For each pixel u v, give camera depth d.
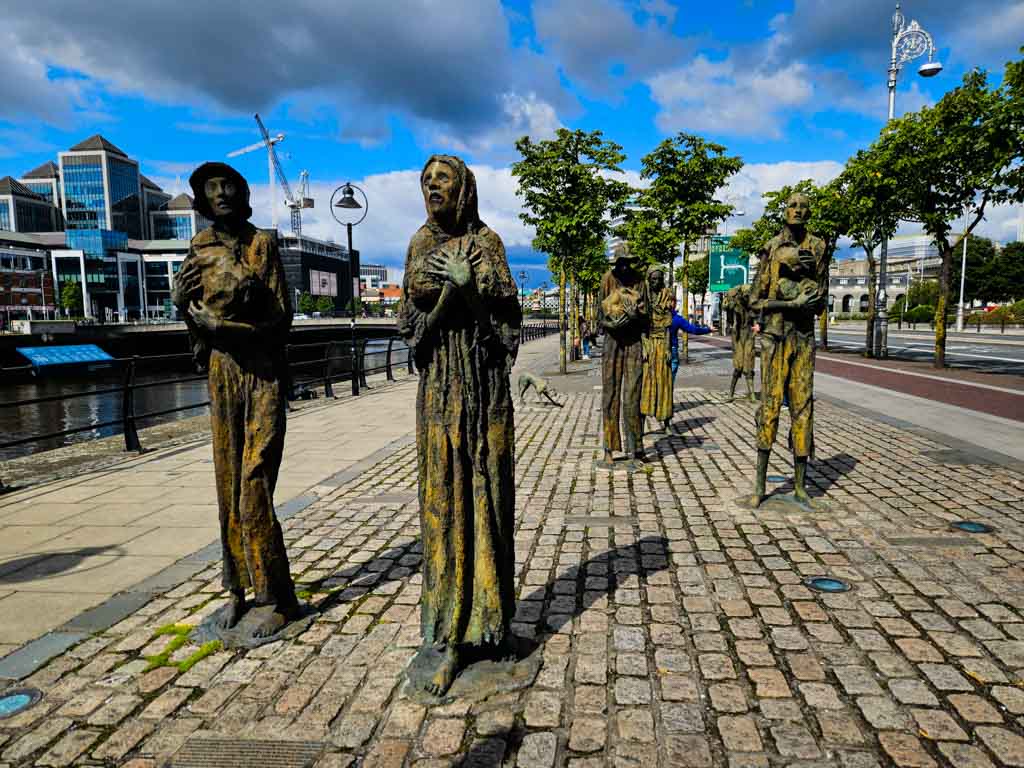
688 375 19.50
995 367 19.75
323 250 176.12
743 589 4.18
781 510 5.88
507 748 2.65
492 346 2.94
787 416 11.66
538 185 18.56
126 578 4.50
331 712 2.92
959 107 16.59
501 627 3.02
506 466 3.04
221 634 3.61
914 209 18.56
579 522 5.68
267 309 3.50
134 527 5.61
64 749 2.69
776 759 2.55
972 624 3.62
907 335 43.84
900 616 3.74
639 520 5.70
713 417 11.59
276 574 3.69
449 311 2.85
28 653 3.48
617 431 7.76
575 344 26.70
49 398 7.87
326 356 15.84
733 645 3.45
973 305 75.38
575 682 3.12
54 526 5.64
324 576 4.55
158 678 3.22
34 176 141.75
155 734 2.79
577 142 18.28
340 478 7.46
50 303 92.94
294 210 169.12
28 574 4.57
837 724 2.76
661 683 3.10
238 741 2.72
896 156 18.16
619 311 7.41
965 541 4.96
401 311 2.96
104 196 135.00
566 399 14.73
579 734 2.73
